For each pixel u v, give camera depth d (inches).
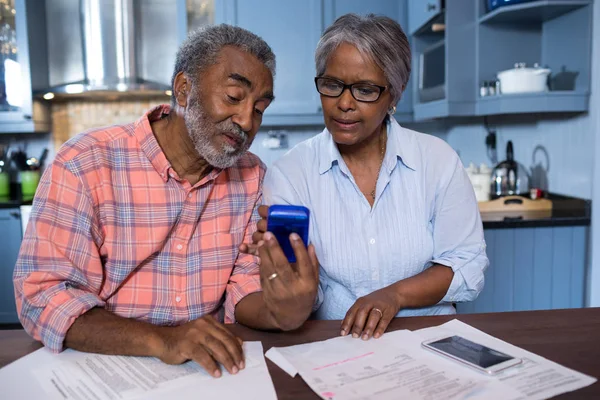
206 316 35.8
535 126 100.3
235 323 42.2
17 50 117.2
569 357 33.1
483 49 95.6
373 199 48.8
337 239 46.9
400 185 47.9
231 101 38.6
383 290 42.6
